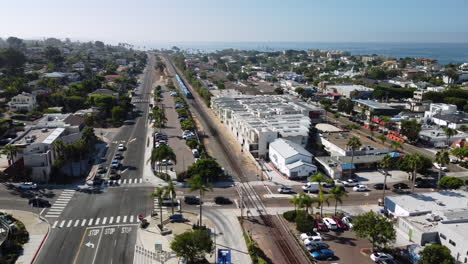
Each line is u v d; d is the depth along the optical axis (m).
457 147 146.25
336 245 79.75
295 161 120.31
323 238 82.50
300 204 84.62
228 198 102.38
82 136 138.62
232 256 74.75
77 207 94.62
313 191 107.50
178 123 191.12
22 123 170.38
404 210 88.25
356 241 81.44
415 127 157.75
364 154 129.50
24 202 96.44
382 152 130.62
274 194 105.69
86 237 80.56
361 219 76.25
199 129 181.88
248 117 165.25
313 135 158.25
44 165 109.81
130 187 108.00
